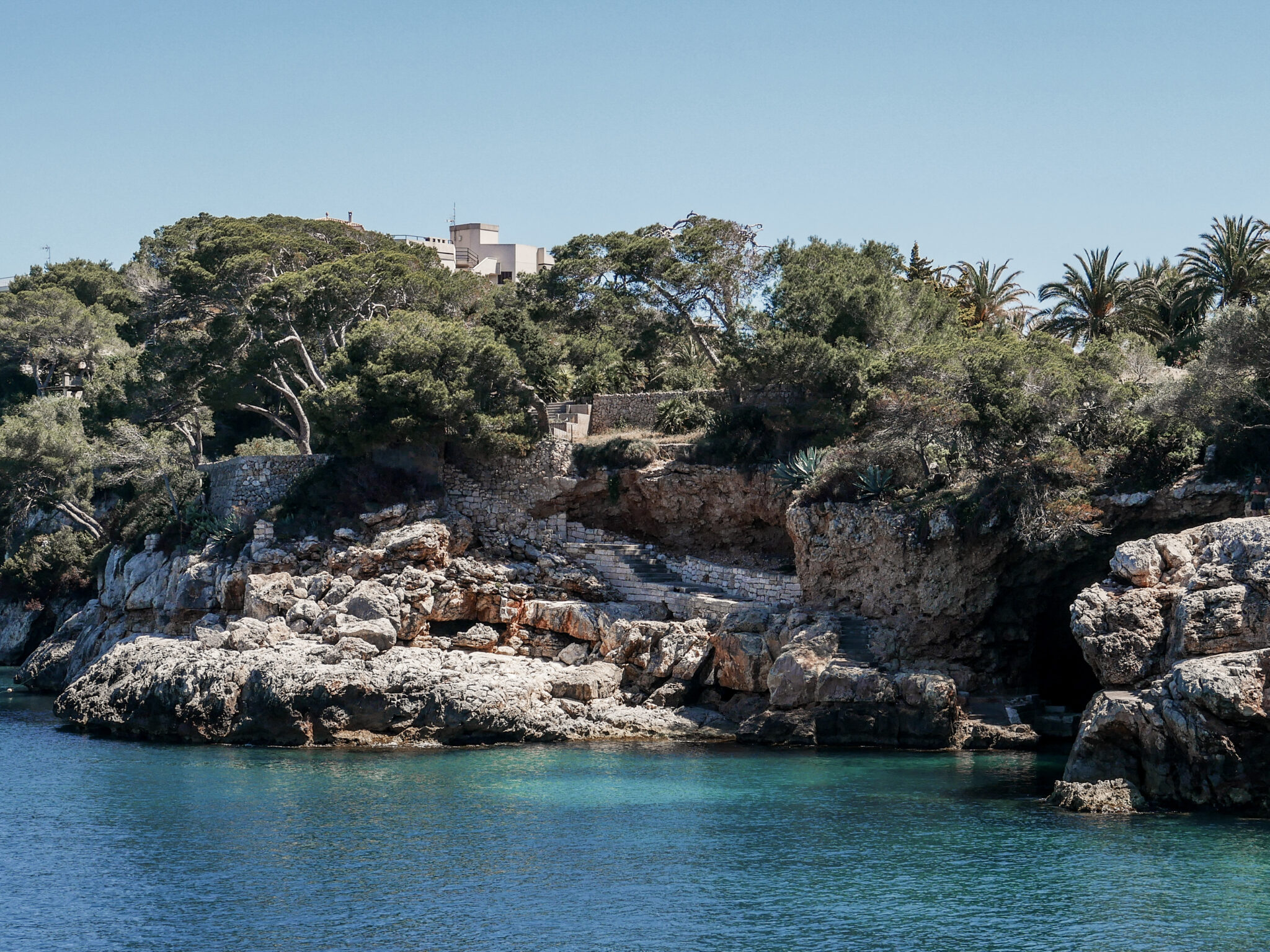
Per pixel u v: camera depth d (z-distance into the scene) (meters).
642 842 38.53
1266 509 48.47
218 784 47.12
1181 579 43.75
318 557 65.38
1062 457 53.41
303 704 55.19
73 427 90.12
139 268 89.44
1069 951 29.00
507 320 75.12
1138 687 43.22
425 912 32.31
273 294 70.94
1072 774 43.59
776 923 31.31
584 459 68.75
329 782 47.28
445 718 55.44
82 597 91.38
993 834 38.94
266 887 34.44
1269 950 28.80
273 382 76.19
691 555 68.44
